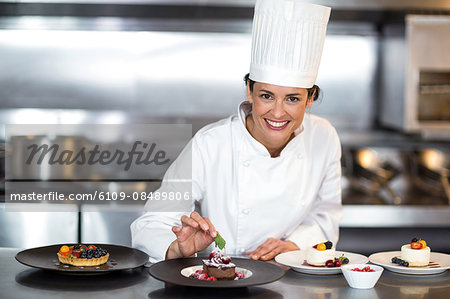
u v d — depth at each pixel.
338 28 4.16
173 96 4.16
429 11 3.70
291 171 2.03
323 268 1.66
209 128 2.09
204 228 1.65
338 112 4.27
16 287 1.52
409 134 4.11
